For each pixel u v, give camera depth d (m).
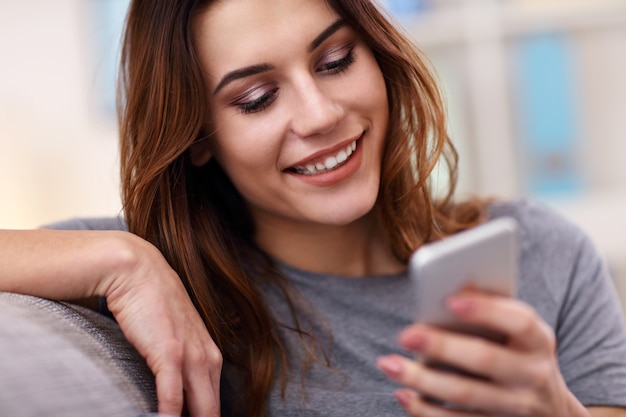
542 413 0.72
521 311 0.68
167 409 0.89
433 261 0.67
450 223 1.28
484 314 0.67
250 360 1.12
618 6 2.71
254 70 1.04
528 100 2.80
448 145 1.31
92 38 3.00
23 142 2.96
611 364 1.17
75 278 0.93
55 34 3.00
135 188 1.10
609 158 2.76
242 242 1.22
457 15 2.83
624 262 2.71
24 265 0.93
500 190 2.82
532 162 2.81
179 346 0.91
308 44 1.04
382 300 1.19
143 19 1.12
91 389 0.78
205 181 1.20
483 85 2.81
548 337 0.69
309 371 1.14
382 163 1.19
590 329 1.21
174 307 0.93
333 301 1.19
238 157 1.10
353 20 1.08
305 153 1.07
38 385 0.74
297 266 1.21
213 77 1.07
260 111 1.07
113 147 3.02
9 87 3.02
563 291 1.23
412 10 2.88
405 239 1.21
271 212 1.16
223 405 1.14
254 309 1.13
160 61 1.09
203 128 1.13
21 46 3.01
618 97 2.74
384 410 1.10
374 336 1.17
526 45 2.79
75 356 0.81
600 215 2.73
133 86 1.14
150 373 0.94
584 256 1.27
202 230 1.14
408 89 1.17
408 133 1.19
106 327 0.95
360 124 1.09
